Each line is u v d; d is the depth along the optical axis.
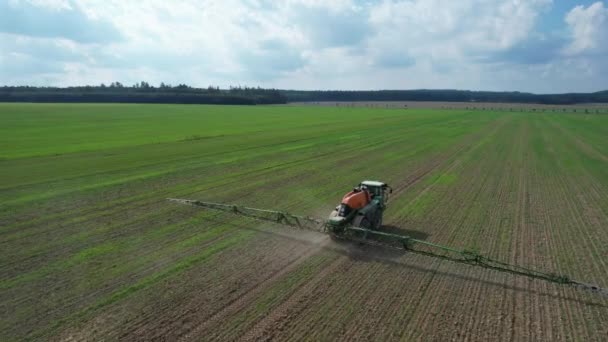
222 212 18.50
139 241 14.82
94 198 20.62
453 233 16.19
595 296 11.27
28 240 14.80
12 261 12.96
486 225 17.17
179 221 17.20
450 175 27.27
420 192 22.61
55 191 21.89
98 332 9.23
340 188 23.34
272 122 74.12
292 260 13.30
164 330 9.33
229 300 10.67
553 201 21.00
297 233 15.83
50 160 31.09
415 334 9.27
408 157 34.50
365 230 14.08
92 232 15.72
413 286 11.62
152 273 12.21
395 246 14.43
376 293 11.16
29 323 9.55
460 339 9.14
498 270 12.67
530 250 14.55
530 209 19.53
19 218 17.30
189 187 23.22
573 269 13.04
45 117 77.25
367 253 13.96
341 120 81.75
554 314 10.34
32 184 23.39
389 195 21.88
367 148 39.81
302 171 28.09
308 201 20.62
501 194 22.30
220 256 13.54
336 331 9.34
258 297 10.85
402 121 80.19
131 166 29.16
